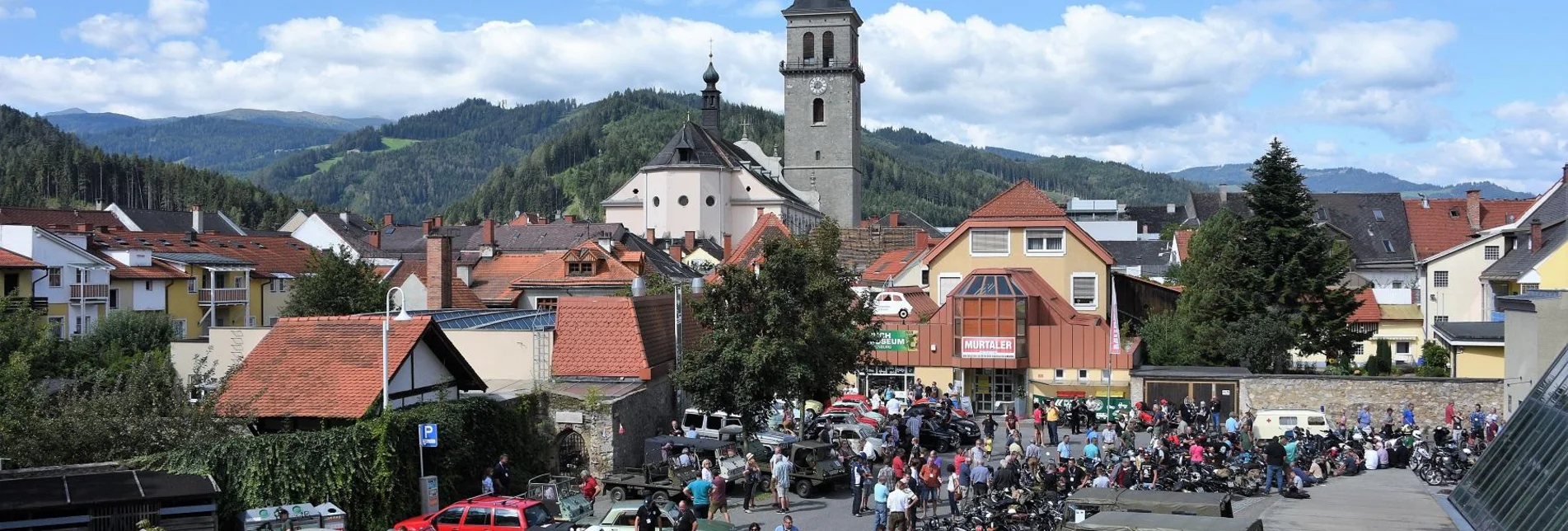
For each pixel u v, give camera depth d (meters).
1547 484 26.95
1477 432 43.31
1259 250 62.38
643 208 143.62
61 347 54.38
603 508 34.72
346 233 145.38
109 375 38.00
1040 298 60.47
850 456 38.53
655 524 28.50
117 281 73.88
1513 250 75.12
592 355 43.81
